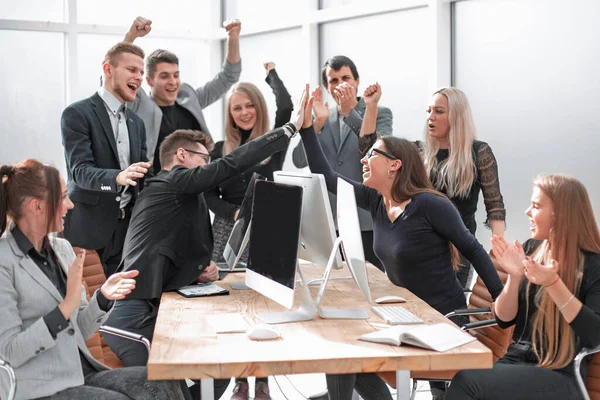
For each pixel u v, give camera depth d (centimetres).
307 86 371
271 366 231
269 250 291
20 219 258
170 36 713
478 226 532
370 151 339
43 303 256
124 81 426
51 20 654
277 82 480
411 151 338
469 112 407
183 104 524
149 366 229
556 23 466
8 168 260
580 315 252
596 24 444
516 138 497
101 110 426
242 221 342
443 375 301
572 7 455
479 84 518
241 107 457
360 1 592
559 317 263
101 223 420
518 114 494
